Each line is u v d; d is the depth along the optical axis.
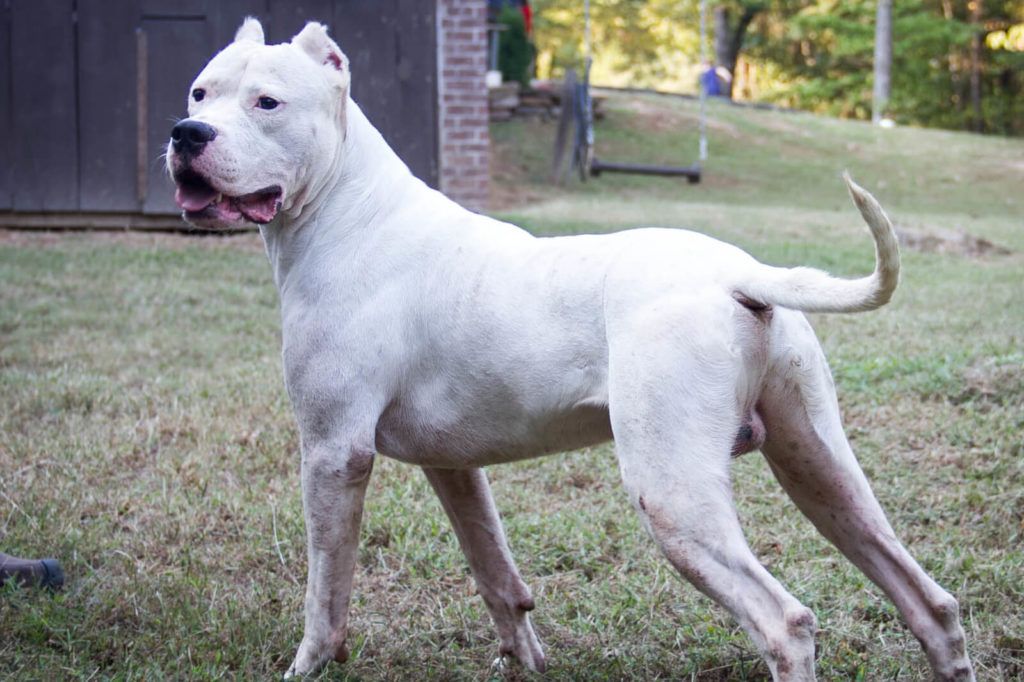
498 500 5.46
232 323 9.02
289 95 3.64
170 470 5.83
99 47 12.66
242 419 6.61
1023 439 5.81
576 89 19.83
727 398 3.16
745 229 14.32
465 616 4.35
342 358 3.63
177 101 12.75
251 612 4.25
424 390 3.63
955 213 18.69
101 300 9.64
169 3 12.66
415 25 12.83
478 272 3.57
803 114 30.23
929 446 5.87
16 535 4.90
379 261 3.69
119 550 4.84
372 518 5.17
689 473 3.12
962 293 10.22
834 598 4.36
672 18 43.91
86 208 12.79
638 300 3.23
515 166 20.72
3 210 12.75
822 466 3.39
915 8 39.88
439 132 13.10
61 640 4.00
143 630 4.14
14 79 12.65
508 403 3.50
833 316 9.12
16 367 7.75
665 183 20.61
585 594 4.52
